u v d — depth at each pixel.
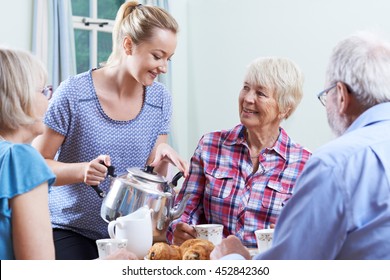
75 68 5.07
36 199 1.45
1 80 1.45
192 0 5.76
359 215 1.22
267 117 2.26
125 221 1.86
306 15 4.73
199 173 2.39
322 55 4.61
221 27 5.49
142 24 2.26
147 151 2.53
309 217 1.24
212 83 5.61
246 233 2.26
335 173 1.23
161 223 2.03
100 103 2.39
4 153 1.46
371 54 1.32
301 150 2.34
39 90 1.52
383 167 1.24
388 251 1.22
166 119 2.56
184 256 1.71
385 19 4.17
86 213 2.38
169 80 5.63
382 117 1.31
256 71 2.25
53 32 4.89
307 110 4.71
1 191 1.43
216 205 2.32
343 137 1.30
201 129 5.74
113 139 2.42
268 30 5.05
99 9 5.56
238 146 2.36
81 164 2.21
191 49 5.80
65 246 2.36
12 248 1.45
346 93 1.35
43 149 2.37
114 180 2.02
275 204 2.27
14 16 4.85
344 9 4.45
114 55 2.41
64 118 2.36
